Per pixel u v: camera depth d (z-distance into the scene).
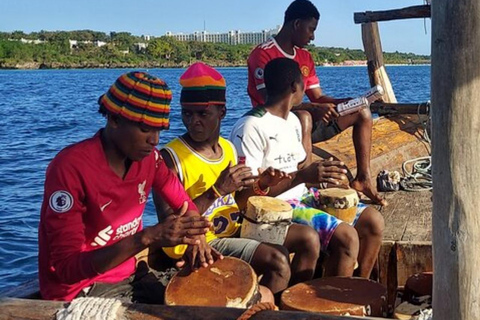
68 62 115.81
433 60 2.35
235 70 91.44
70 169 3.14
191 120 3.84
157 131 3.17
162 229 3.04
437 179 2.40
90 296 3.37
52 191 3.14
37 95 43.53
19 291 3.62
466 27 2.26
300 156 4.60
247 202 4.05
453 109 2.32
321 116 5.78
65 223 3.13
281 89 4.43
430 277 4.03
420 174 6.69
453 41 2.28
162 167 3.60
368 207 4.50
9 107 32.03
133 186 3.36
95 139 3.27
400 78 59.16
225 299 3.22
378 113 8.46
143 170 3.41
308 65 6.16
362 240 4.42
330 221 4.12
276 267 3.71
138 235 3.04
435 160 2.40
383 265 4.66
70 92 47.44
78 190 3.16
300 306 3.44
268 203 4.00
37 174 13.02
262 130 4.36
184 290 3.32
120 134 3.16
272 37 6.07
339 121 5.79
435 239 2.46
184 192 3.71
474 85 2.29
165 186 3.62
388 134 7.92
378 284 3.71
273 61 4.51
